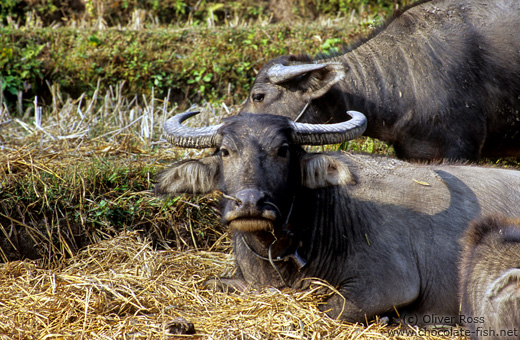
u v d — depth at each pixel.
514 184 17.50
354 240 16.50
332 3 45.47
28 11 43.34
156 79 35.75
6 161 22.81
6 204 21.20
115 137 27.36
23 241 21.14
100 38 37.09
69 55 36.25
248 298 16.45
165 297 17.08
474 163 21.55
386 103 22.47
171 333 14.59
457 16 22.81
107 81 35.88
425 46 22.44
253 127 15.27
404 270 16.14
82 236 21.59
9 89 34.03
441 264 16.39
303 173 15.86
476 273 14.69
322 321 15.36
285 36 38.19
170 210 22.16
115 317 15.62
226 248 21.75
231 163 15.05
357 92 22.58
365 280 16.14
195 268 19.88
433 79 22.05
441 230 16.62
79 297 16.36
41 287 17.30
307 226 16.58
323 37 37.47
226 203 15.12
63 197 21.69
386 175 17.59
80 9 45.16
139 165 23.44
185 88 36.22
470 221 16.73
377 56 22.92
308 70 20.97
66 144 25.31
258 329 14.88
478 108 22.33
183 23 44.72
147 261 19.28
